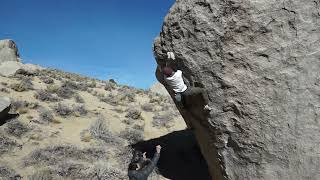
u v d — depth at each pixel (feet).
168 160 69.00
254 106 34.47
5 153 62.34
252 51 34.24
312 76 32.94
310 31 32.96
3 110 70.69
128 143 73.56
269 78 33.91
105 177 59.21
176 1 38.70
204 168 67.92
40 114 77.56
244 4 34.19
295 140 33.37
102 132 74.95
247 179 35.70
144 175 30.66
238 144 35.83
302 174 33.30
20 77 99.04
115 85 122.21
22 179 56.29
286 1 33.40
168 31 38.40
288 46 33.37
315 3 32.86
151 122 87.04
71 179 58.03
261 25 33.86
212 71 35.78
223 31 34.96
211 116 36.63
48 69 126.62
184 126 85.81
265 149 34.50
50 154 63.87
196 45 36.40
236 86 34.94
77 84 106.32
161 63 40.29
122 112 89.76
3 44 140.56
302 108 33.17
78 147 68.18
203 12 35.91
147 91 122.21
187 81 37.52
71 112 81.61
